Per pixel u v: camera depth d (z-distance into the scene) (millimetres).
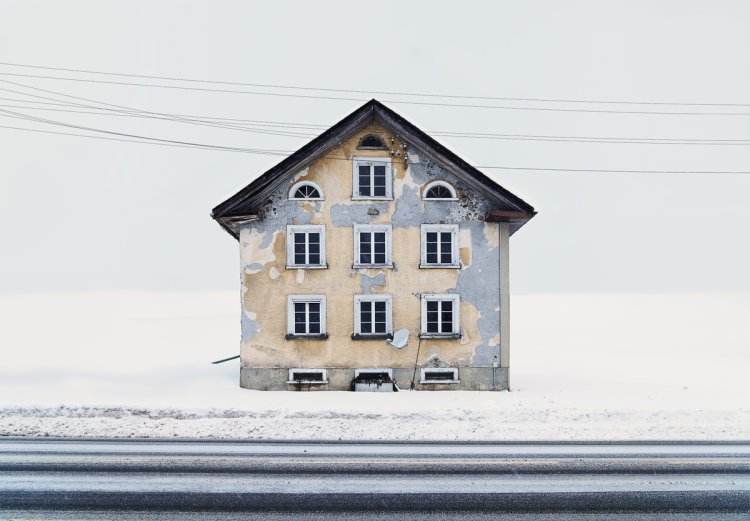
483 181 23609
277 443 14477
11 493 10398
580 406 19438
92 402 19562
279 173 23344
